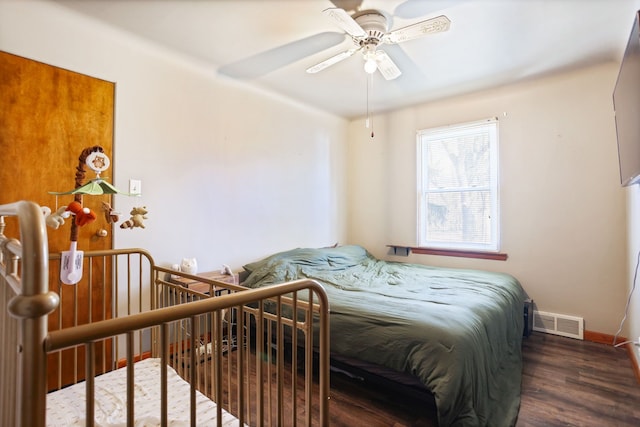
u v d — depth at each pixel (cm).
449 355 152
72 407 125
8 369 76
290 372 218
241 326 88
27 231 56
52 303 56
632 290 240
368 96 342
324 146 394
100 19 201
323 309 108
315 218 381
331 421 168
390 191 398
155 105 239
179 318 73
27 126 182
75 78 200
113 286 178
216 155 279
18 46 178
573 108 286
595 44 235
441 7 191
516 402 177
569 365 229
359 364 187
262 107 320
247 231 304
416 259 378
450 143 354
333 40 228
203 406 129
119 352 215
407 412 175
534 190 304
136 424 113
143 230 231
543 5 189
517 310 253
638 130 150
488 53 247
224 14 196
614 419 168
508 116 318
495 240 326
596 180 276
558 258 293
